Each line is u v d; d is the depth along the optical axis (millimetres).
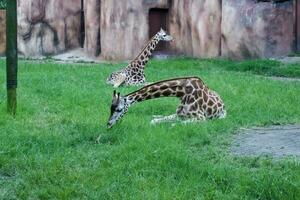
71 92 13219
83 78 16094
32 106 11344
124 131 9289
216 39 21422
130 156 7832
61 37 23656
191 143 8758
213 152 8234
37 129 9609
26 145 8477
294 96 13117
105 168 7426
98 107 11555
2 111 10648
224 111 10727
